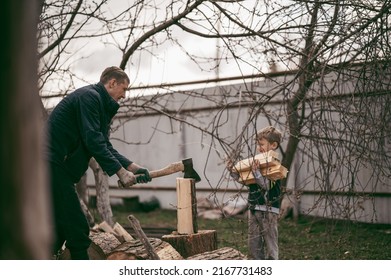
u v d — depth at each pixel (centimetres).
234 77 901
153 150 1120
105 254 408
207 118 1000
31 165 127
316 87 650
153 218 1000
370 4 419
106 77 389
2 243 124
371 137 417
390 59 406
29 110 127
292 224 828
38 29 466
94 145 361
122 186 373
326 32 417
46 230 133
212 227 836
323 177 404
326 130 405
